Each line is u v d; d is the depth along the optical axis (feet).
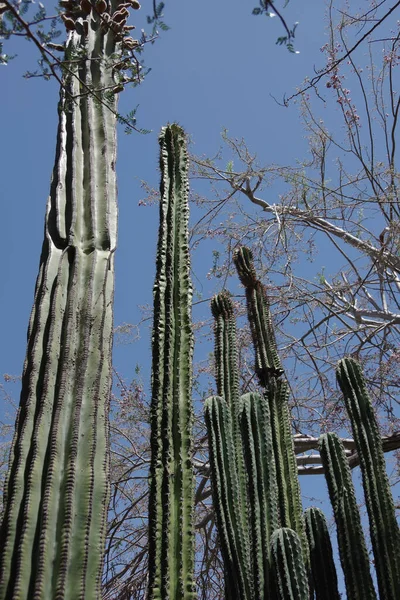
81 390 11.64
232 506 13.48
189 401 12.85
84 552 9.98
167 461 12.03
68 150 15.05
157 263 14.60
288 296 28.81
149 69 15.15
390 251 28.17
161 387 12.88
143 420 28.66
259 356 17.56
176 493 11.78
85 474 10.76
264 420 14.89
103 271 13.47
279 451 15.72
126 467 28.48
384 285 30.40
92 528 10.33
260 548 13.21
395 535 13.35
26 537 9.86
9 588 9.46
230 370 16.75
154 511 11.50
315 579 13.66
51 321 12.32
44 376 11.62
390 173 27.73
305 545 14.33
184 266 14.58
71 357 11.98
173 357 13.28
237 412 15.84
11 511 10.09
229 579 13.00
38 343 12.07
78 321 12.57
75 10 17.62
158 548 11.15
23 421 11.15
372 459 14.34
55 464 10.62
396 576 12.91
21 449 10.75
